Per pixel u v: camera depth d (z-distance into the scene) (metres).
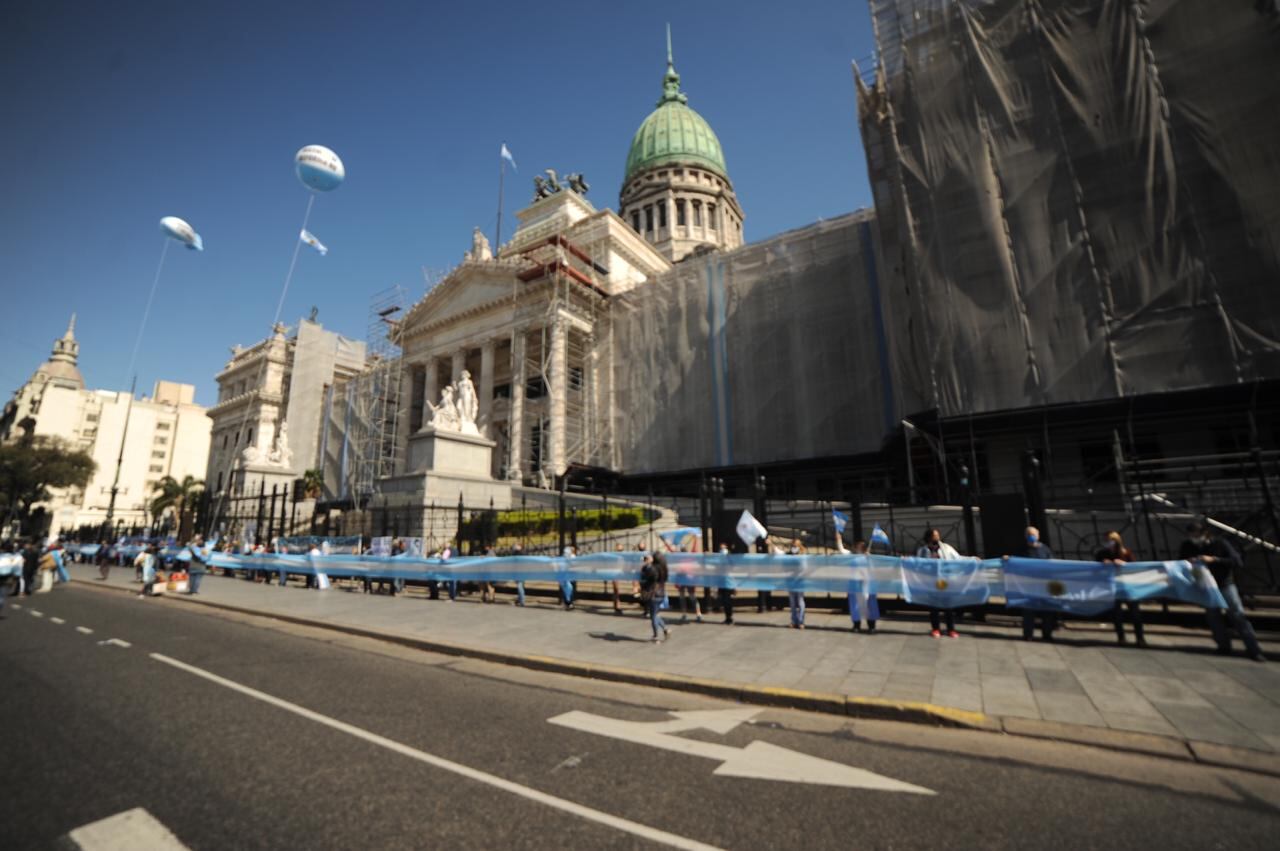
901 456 28.11
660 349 41.09
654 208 73.56
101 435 92.25
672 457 38.94
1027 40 23.11
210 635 11.80
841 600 13.28
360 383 60.38
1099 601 9.51
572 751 5.59
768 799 4.55
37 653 9.86
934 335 23.12
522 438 44.50
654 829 4.07
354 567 19.36
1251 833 4.03
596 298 44.84
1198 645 9.21
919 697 6.95
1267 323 18.44
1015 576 10.13
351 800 4.48
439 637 11.09
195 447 101.81
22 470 62.84
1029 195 22.20
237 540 29.12
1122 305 20.41
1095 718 6.19
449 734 6.04
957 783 4.88
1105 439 22.80
